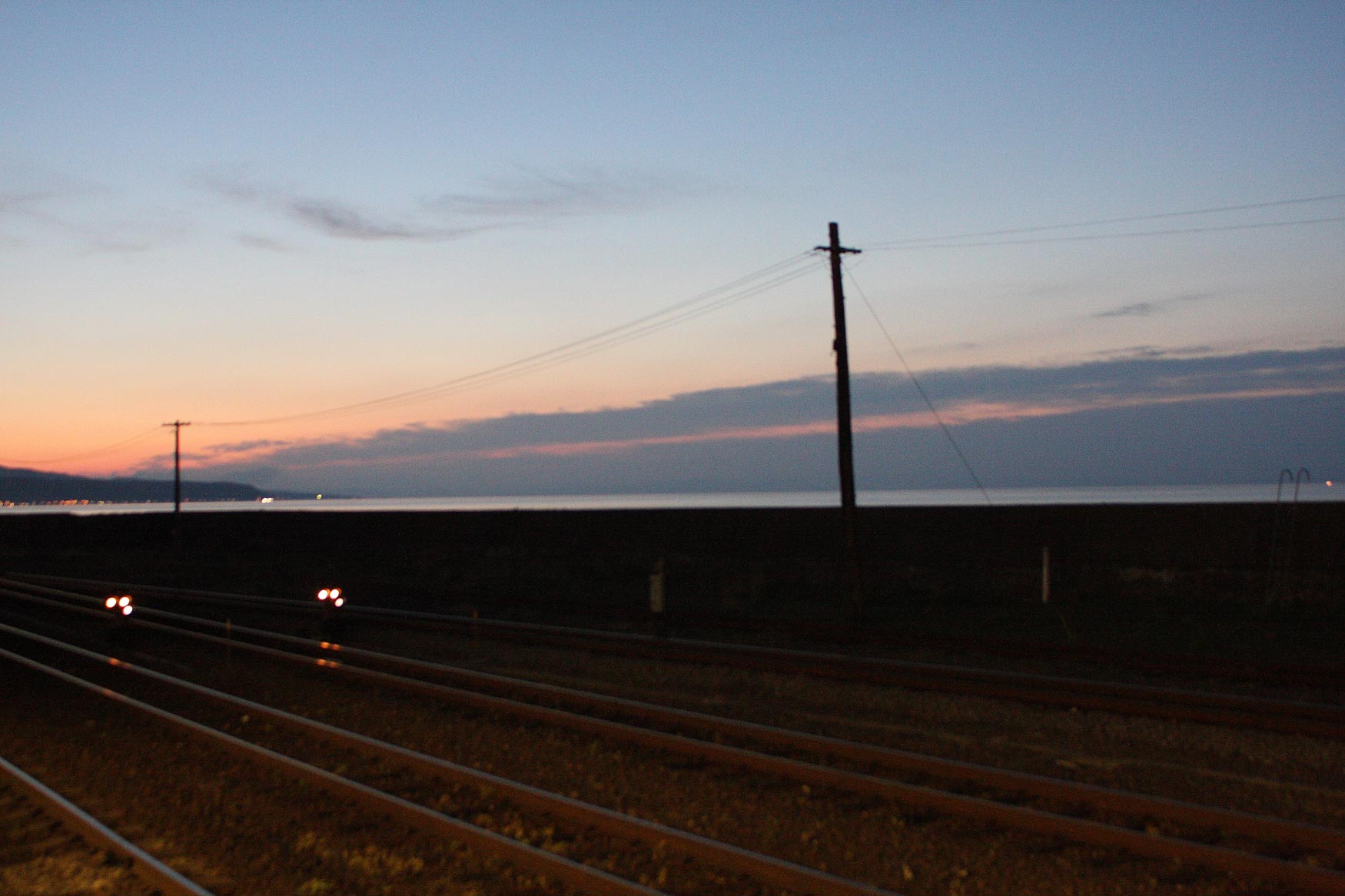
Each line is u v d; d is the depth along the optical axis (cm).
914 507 2525
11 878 662
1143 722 1059
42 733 1094
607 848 693
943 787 826
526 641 1748
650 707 1115
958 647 1574
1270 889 607
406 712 1180
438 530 3597
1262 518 1986
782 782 841
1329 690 1236
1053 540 2261
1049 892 617
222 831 750
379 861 680
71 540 5344
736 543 2858
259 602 2395
